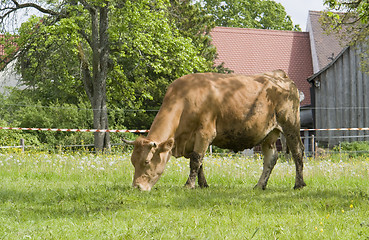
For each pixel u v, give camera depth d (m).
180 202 7.84
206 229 5.62
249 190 9.88
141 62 26.06
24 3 24.27
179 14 29.69
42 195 8.59
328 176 13.01
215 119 9.84
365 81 30.38
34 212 6.97
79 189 9.18
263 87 10.35
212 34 37.97
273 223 6.08
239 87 10.09
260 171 13.40
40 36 23.94
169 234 5.32
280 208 7.34
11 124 27.86
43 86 28.53
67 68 26.36
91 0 23.55
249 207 7.34
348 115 30.27
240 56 37.06
